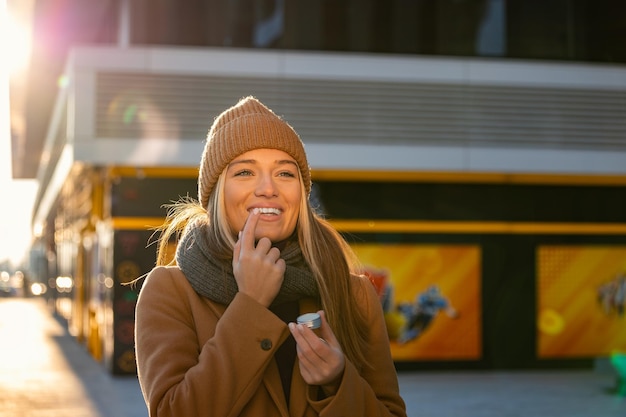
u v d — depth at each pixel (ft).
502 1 56.03
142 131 50.39
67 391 46.24
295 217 8.06
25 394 44.83
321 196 53.78
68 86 52.85
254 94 51.29
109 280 53.88
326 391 7.57
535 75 53.67
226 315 7.42
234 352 7.32
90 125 49.98
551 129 53.62
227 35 53.72
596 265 56.54
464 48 55.52
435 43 55.26
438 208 54.90
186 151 50.62
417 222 54.60
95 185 58.44
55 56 71.56
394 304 54.34
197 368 7.30
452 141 52.80
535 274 55.83
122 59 50.42
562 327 56.08
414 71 52.70
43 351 71.10
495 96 53.31
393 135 52.37
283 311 8.06
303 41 54.13
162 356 7.56
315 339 7.30
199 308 7.89
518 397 44.14
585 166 53.72
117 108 50.29
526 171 53.26
